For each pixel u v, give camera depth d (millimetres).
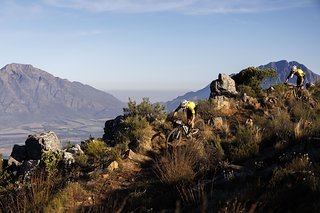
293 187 6453
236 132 14828
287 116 15312
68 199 9367
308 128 11781
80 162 13180
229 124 16766
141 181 10836
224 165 10477
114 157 13102
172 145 12984
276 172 7453
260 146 12172
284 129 12609
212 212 6324
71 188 10102
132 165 12742
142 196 9023
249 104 19734
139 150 14125
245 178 8500
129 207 7746
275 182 7094
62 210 7801
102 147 14227
